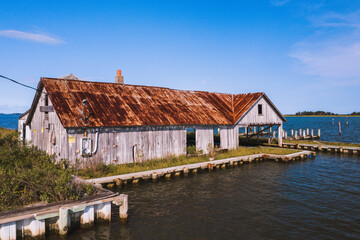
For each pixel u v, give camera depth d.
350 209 11.91
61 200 9.88
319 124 108.56
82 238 8.88
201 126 22.72
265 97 29.16
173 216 10.95
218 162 20.28
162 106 22.05
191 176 17.81
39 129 19.75
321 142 34.78
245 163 22.72
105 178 14.62
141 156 18.78
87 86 19.84
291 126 96.56
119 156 17.86
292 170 20.25
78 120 16.11
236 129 26.09
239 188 15.20
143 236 9.15
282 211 11.64
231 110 27.98
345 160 24.84
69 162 14.61
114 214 11.02
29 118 21.52
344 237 9.26
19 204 9.82
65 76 23.00
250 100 27.91
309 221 10.60
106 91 20.42
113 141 17.64
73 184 10.97
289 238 9.17
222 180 16.94
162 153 20.14
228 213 11.35
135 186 15.22
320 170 20.31
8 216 7.87
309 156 26.89
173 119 20.89
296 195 13.98
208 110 25.25
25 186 10.34
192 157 21.16
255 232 9.60
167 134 20.52
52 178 10.41
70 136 15.84
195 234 9.38
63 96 17.39
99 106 18.23
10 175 10.51
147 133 19.33
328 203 12.73
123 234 9.26
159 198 13.23
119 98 20.34
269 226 10.10
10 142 15.60
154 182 16.11
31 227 8.38
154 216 10.93
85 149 16.34
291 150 26.86
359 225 10.23
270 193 14.30
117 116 18.17
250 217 10.95
